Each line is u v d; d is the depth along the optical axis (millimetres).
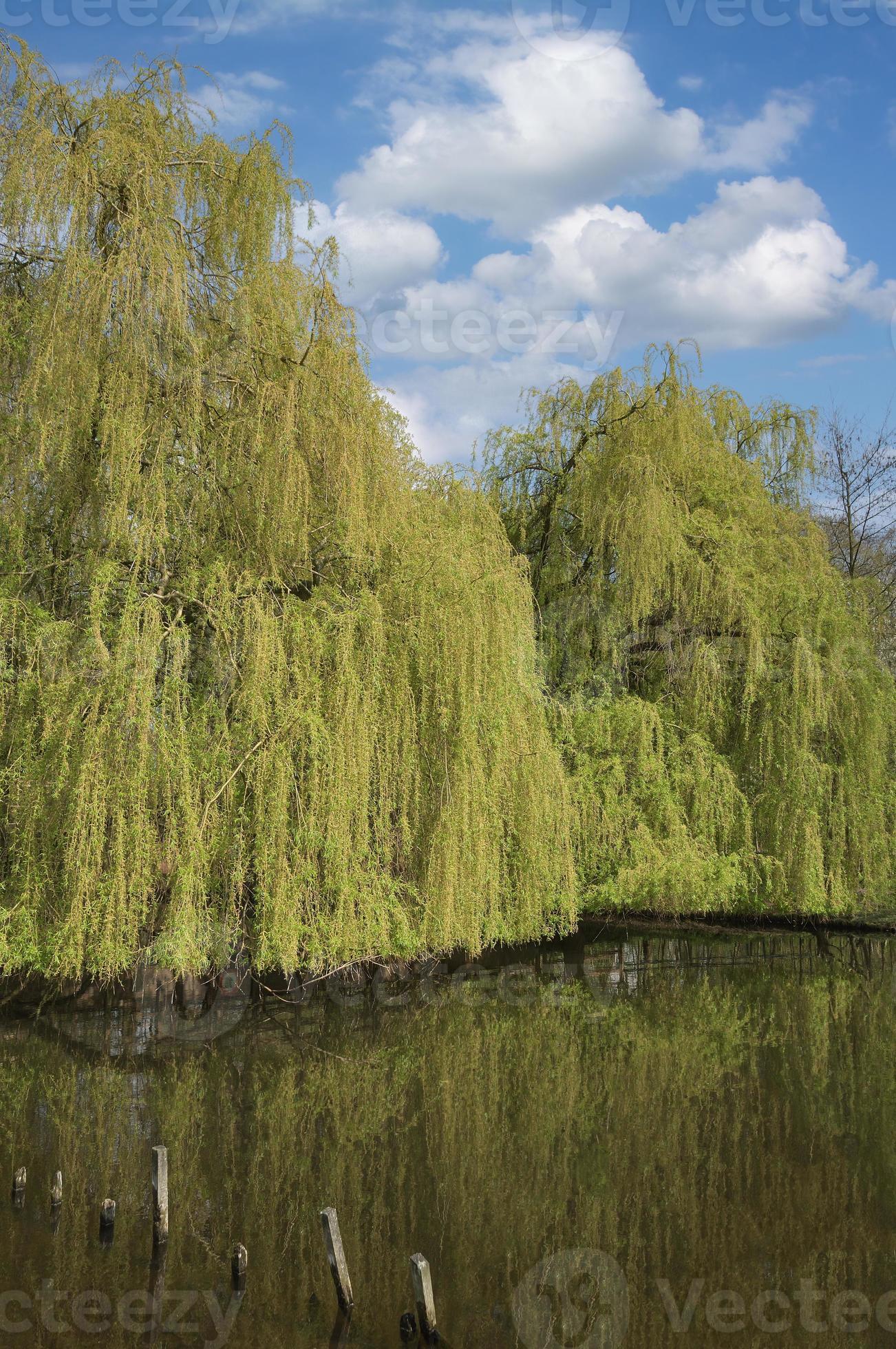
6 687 10109
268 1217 7395
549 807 12773
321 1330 6078
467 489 12992
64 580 10891
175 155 11047
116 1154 8234
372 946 11125
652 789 15016
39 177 9742
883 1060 11430
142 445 9883
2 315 10648
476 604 10961
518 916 12703
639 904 14930
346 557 11023
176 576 10453
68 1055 10516
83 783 9109
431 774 11312
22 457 10133
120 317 9859
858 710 16172
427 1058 11094
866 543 28500
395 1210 7598
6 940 9680
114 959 9453
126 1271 6590
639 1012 13398
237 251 11312
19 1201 7348
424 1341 6035
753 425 18344
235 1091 9781
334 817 10195
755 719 16062
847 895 16359
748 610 15242
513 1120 9414
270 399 10391
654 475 14852
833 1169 8445
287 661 10242
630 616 15211
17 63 10352
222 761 10000
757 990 14711
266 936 10102
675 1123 9406
